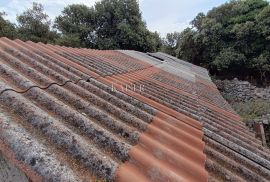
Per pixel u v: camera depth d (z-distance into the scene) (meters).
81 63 6.06
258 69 25.72
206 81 13.71
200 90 9.48
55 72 3.88
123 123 2.88
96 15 34.28
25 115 2.27
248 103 20.52
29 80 3.13
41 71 3.92
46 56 5.27
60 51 6.73
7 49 4.66
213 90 11.40
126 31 33.38
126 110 3.53
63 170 1.69
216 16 29.70
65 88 3.55
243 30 25.97
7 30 24.39
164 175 2.10
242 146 4.21
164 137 2.92
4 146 1.83
